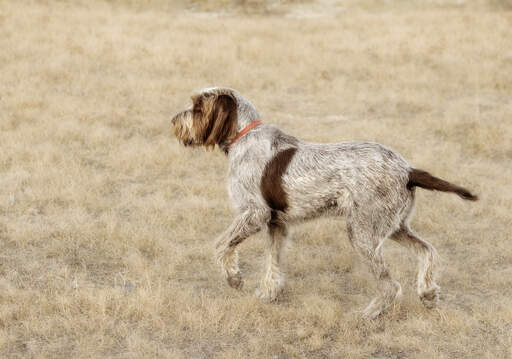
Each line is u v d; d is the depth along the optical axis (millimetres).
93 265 7934
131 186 10602
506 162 12328
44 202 9727
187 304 6828
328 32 23297
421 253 6758
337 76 18438
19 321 6453
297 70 18547
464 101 16172
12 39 19750
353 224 6543
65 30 21359
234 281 6895
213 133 6836
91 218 9289
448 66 18969
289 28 24047
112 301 6820
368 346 6180
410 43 21125
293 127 14172
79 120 13750
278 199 6660
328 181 6512
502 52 20188
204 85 17000
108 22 23156
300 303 7129
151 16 24797
